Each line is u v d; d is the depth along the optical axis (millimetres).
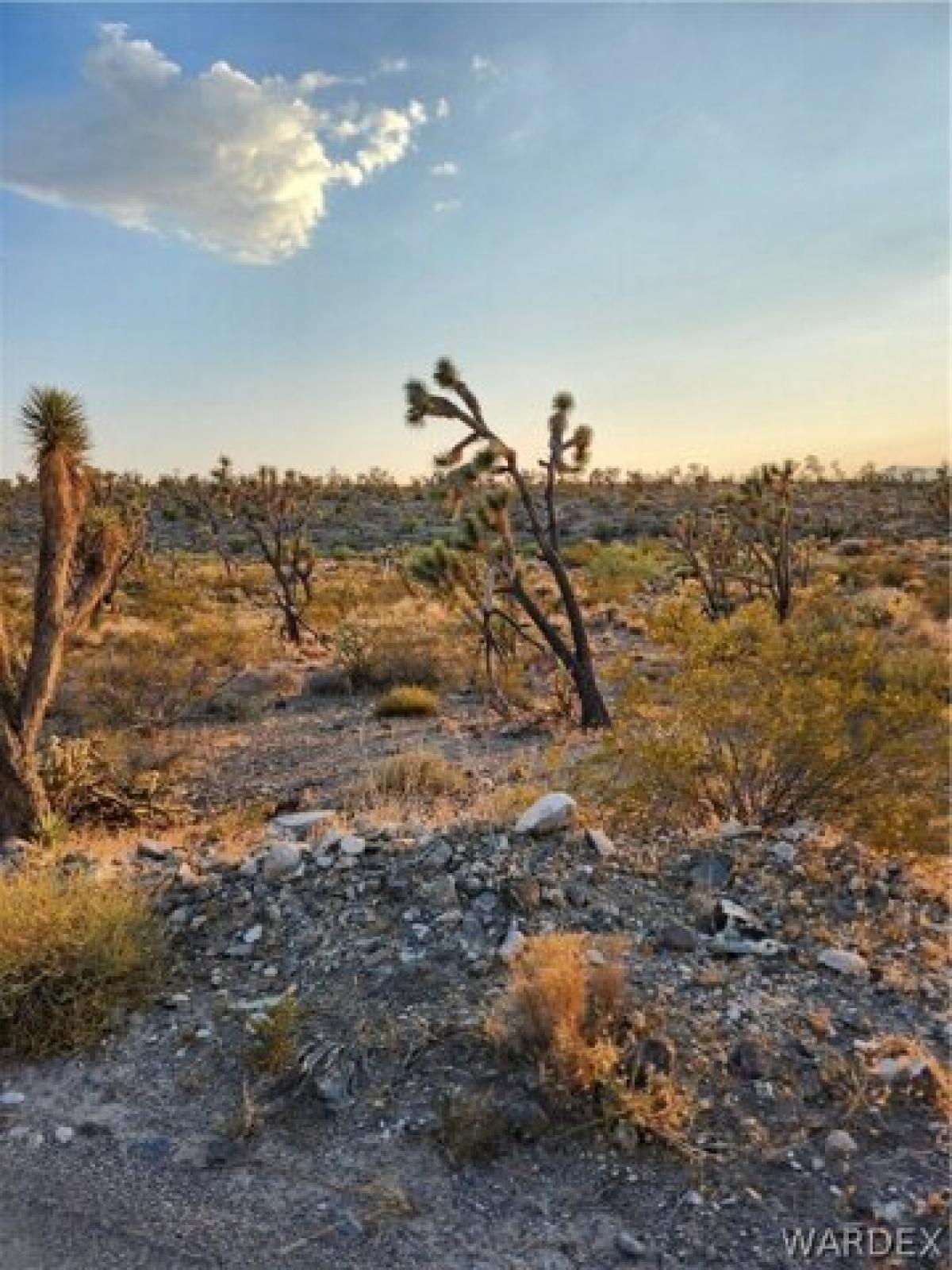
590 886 5137
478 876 5137
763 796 6582
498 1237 3068
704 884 5262
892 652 8297
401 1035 4016
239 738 14242
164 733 14133
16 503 63000
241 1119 3686
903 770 6152
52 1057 4223
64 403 8430
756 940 4789
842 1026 4117
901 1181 3270
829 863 5699
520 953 4457
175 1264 3029
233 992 4602
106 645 19828
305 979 4598
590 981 3953
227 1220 3205
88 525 9211
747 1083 3699
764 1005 4191
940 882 5734
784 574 22938
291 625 25375
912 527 62188
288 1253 3045
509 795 7477
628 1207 3166
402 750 12891
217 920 5215
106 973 4504
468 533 14992
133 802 9938
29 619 20531
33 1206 3326
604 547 46625
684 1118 3484
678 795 6418
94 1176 3463
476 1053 3861
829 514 68375
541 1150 3408
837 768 6133
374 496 84500
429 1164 3395
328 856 5582
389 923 4879
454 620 24844
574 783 6699
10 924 4594
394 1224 3139
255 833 7820
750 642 6723
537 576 38406
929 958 4777
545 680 18031
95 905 4855
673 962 4523
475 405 13891
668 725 6652
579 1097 3570
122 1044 4281
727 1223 3090
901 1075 3754
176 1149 3576
